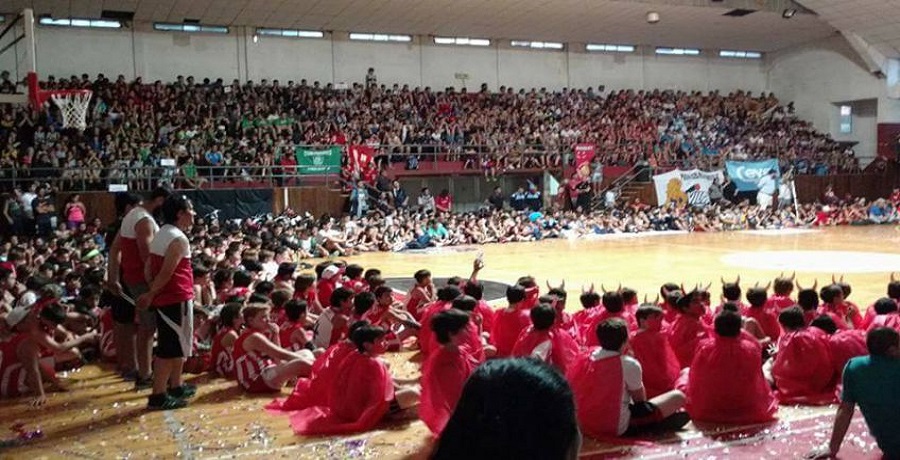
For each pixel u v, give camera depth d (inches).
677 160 1078.4
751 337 187.8
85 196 709.3
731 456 160.1
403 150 970.1
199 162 813.2
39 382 219.0
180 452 170.9
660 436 173.3
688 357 222.2
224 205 772.0
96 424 194.1
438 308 264.2
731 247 687.1
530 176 1035.9
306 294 301.1
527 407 41.9
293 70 1055.6
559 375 44.9
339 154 869.8
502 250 716.0
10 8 860.0
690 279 466.0
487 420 41.9
